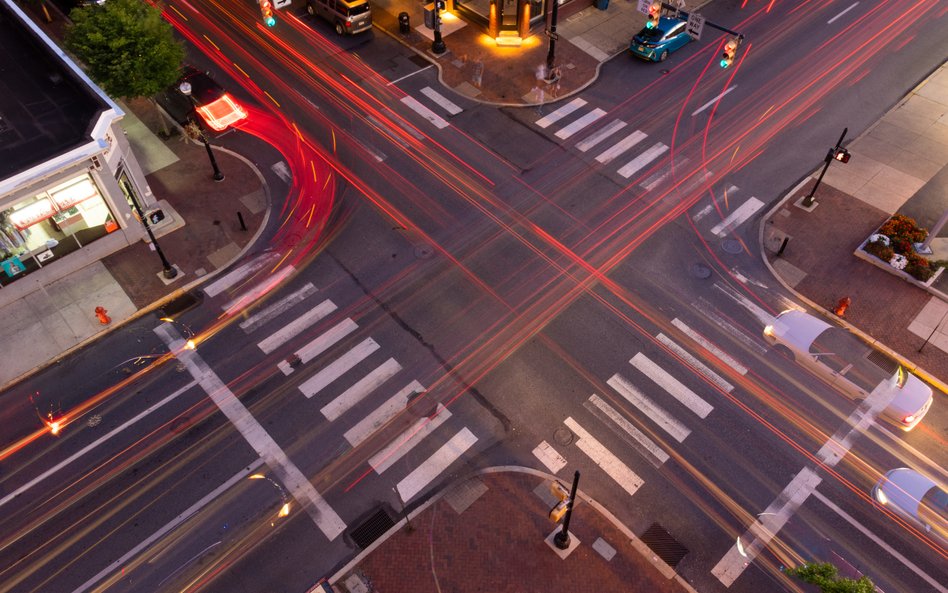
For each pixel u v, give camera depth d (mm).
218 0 38188
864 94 33375
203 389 22125
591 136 31266
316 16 37656
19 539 18828
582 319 24141
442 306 24500
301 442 20891
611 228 27297
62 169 21891
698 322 24234
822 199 28516
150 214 23203
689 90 33656
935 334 23781
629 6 39000
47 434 20984
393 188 28672
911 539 19125
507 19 36000
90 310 24078
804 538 19141
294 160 29609
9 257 23172
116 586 18078
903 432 21391
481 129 31547
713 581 18375
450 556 18656
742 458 20750
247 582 18172
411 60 35125
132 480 19984
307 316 24172
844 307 24000
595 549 18844
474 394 22047
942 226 26375
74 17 26609
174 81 29344
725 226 27453
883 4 39062
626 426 21391
